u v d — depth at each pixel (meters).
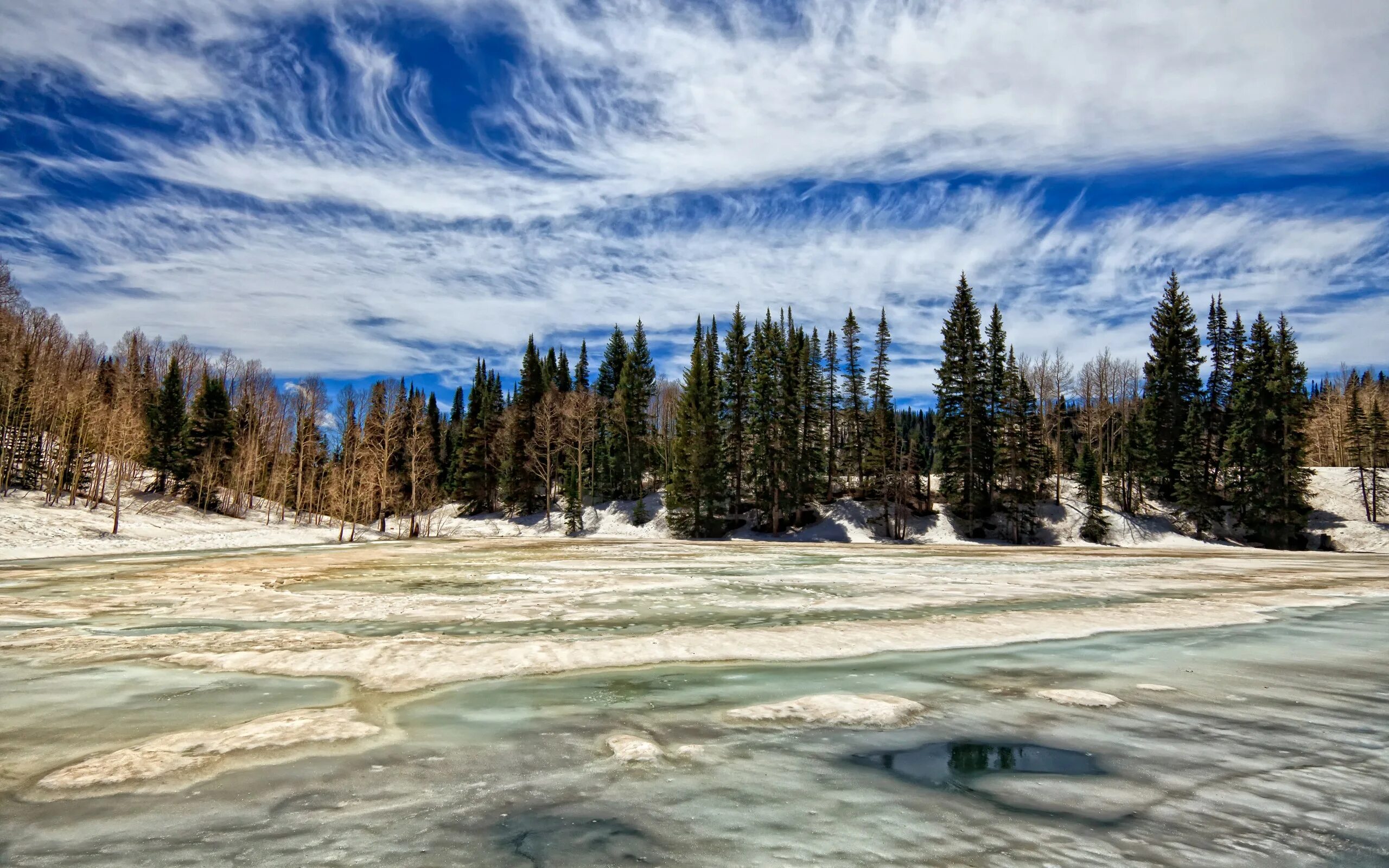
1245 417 53.12
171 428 56.56
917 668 10.09
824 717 7.56
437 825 4.89
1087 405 70.69
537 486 70.56
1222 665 10.27
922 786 5.66
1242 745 6.64
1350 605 16.44
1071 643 11.90
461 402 95.25
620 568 26.55
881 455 57.94
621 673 9.67
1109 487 61.22
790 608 15.80
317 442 71.62
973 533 54.75
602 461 69.56
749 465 61.47
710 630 12.72
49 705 7.88
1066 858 4.37
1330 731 7.08
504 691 8.67
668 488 58.25
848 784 5.68
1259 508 51.38
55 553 34.03
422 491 65.19
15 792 5.45
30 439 49.88
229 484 62.56
